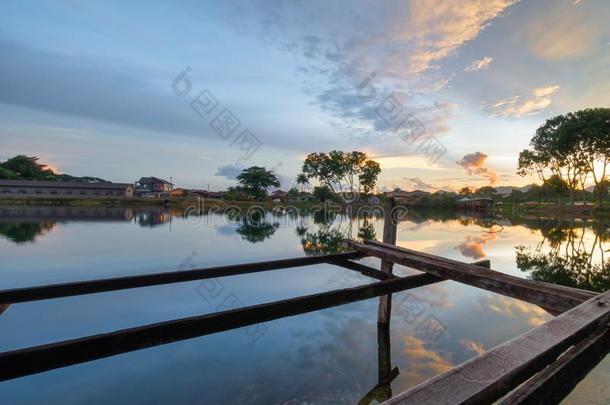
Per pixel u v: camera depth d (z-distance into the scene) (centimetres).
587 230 2112
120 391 342
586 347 186
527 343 153
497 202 6506
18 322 532
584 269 927
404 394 109
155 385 353
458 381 118
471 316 554
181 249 1273
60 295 298
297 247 1343
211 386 352
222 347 444
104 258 1084
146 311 587
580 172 4172
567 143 3888
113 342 189
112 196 6228
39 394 336
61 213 3556
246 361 407
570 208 4328
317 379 368
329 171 7062
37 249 1248
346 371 386
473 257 1097
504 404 134
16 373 163
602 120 3566
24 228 1973
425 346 449
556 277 830
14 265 972
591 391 300
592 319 189
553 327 174
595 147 3709
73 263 1001
